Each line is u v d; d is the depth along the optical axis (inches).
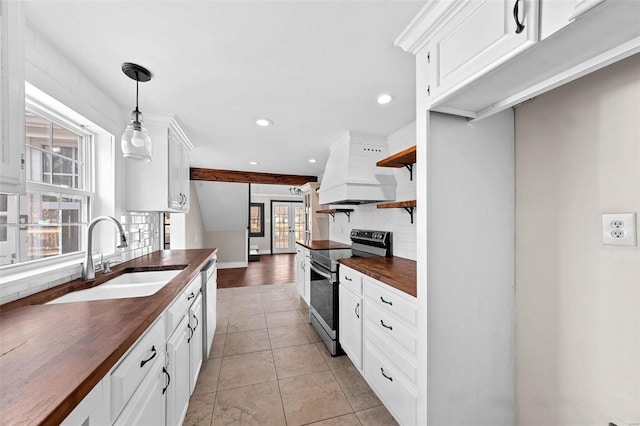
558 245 43.4
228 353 90.6
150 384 39.4
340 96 71.7
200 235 221.6
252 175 186.7
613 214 36.1
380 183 99.8
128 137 56.9
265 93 69.8
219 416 61.7
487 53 33.4
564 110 42.6
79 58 53.9
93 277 58.6
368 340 69.6
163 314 45.4
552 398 44.4
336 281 90.1
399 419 55.8
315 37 48.3
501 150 50.5
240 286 180.9
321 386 72.9
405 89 67.9
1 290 41.6
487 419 49.8
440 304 46.4
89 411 24.9
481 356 49.1
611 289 36.4
